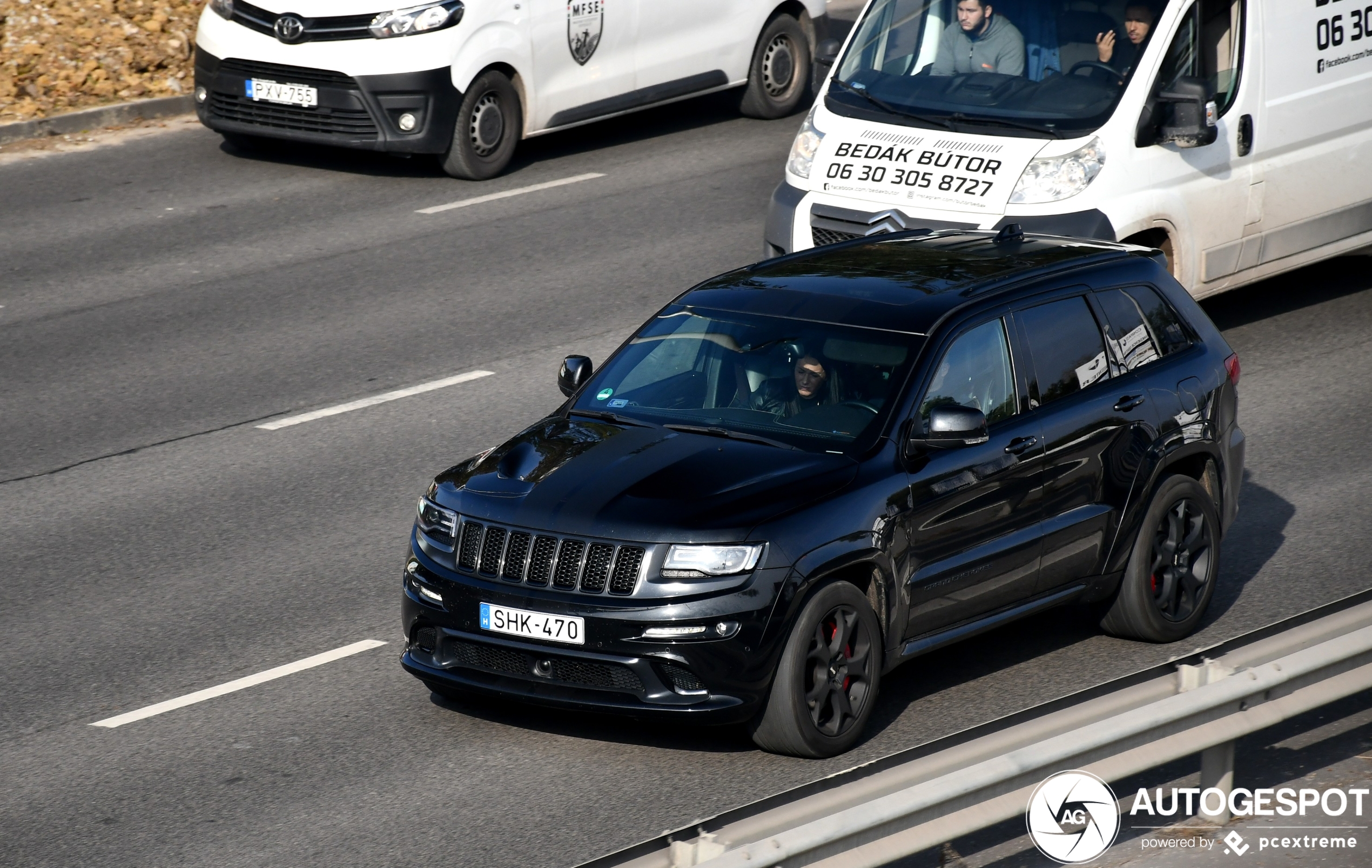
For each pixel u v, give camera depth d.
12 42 41.16
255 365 26.91
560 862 13.52
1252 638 13.66
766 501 14.92
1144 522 17.70
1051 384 17.08
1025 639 18.36
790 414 16.14
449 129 36.34
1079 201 25.34
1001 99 26.48
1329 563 20.44
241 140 39.44
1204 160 26.77
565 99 38.19
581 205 35.56
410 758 15.45
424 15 35.69
